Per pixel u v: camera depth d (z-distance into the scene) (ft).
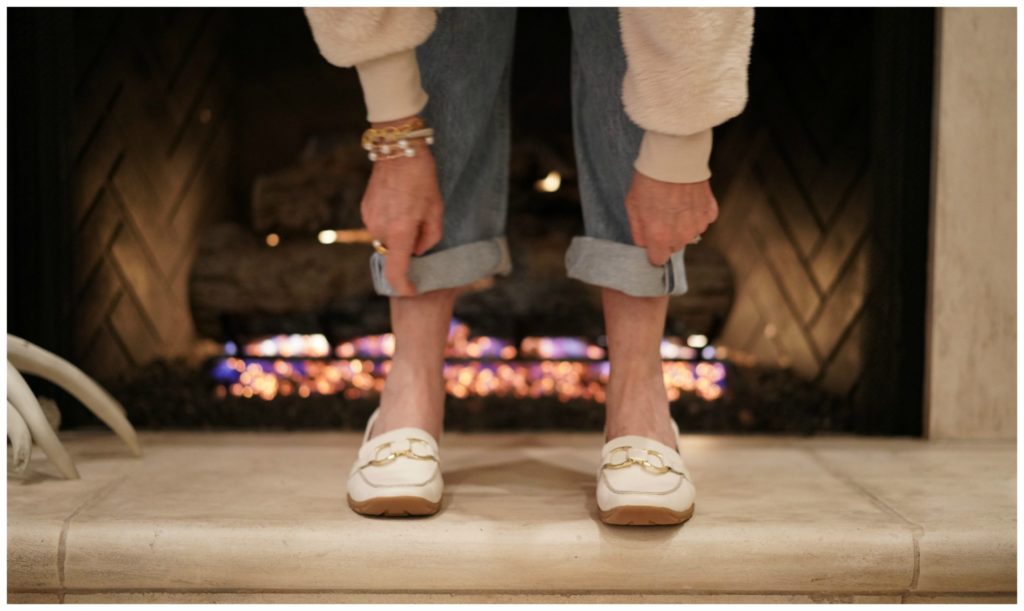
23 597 3.05
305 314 6.61
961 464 4.10
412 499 3.12
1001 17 4.44
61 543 3.03
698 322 6.75
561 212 6.82
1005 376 4.57
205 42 6.60
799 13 5.63
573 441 4.54
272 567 3.04
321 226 6.86
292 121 7.11
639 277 3.29
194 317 6.58
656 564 3.04
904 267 4.64
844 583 3.07
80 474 3.82
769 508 3.36
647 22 2.71
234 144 7.13
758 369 5.96
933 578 3.07
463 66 3.28
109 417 4.07
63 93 4.68
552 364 6.02
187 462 4.06
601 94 3.28
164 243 6.11
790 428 4.91
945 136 4.48
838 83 5.18
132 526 3.09
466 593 3.08
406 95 2.97
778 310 5.99
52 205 4.66
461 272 3.45
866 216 4.88
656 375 3.46
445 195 3.39
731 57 2.77
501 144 3.60
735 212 6.63
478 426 4.90
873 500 3.49
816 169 5.46
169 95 6.12
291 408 5.13
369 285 6.50
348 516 3.21
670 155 2.93
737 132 6.57
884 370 4.72
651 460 3.20
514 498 3.47
